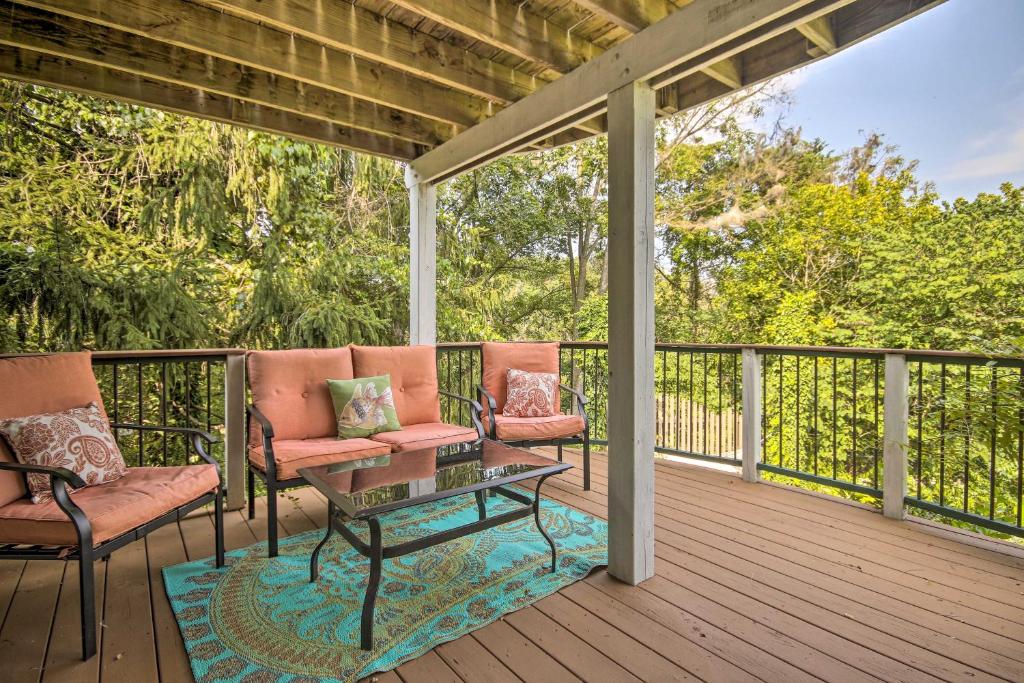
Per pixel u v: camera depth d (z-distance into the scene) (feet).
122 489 6.61
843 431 24.14
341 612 6.36
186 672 5.28
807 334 28.17
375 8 7.81
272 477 8.00
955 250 26.17
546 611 6.38
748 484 11.66
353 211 23.34
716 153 32.53
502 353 12.87
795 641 5.75
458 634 5.90
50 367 7.43
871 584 7.04
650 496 7.23
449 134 12.28
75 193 17.25
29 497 6.37
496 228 32.32
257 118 10.95
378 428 10.02
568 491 11.22
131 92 9.56
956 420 9.43
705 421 12.88
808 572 7.39
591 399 29.96
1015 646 5.65
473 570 7.43
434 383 11.71
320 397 10.14
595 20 8.01
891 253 27.12
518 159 31.81
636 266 7.00
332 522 6.77
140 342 16.33
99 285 16.19
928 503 9.22
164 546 8.34
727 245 32.04
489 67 9.27
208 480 7.38
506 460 7.77
